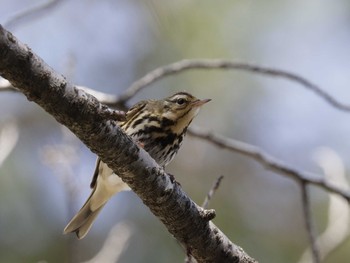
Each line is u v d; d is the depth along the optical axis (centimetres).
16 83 590
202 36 1387
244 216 1422
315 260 1012
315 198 1452
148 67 1397
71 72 1093
